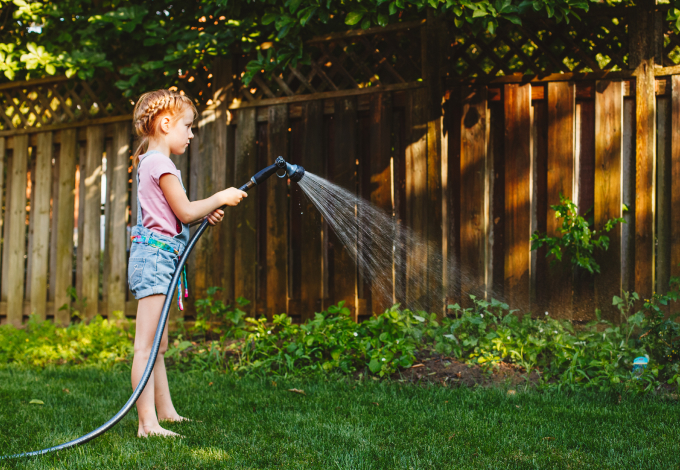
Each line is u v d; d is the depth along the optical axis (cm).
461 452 209
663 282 376
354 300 412
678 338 333
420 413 265
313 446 214
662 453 208
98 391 323
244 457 200
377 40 426
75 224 543
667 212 377
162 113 244
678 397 293
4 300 530
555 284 391
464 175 404
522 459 201
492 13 354
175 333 456
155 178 232
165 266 236
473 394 301
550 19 399
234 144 465
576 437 229
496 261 406
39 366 407
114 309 485
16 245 520
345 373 354
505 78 399
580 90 390
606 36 399
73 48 506
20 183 524
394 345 351
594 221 384
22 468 189
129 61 491
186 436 228
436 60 403
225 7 432
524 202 393
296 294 441
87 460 196
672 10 371
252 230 446
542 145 398
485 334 366
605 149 383
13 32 526
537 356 354
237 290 447
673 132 373
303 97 436
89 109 513
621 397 296
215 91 462
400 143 420
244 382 342
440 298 399
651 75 379
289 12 412
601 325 376
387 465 193
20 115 530
